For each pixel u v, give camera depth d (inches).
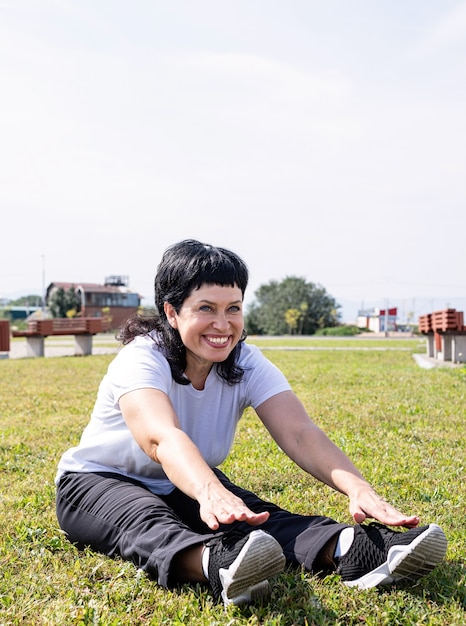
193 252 99.0
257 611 82.8
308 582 89.7
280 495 140.9
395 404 269.1
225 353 99.5
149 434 92.7
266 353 676.1
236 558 79.9
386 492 141.9
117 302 2674.7
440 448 188.9
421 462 170.7
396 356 634.2
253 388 108.6
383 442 196.1
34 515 127.9
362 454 180.4
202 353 99.1
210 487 83.3
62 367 487.2
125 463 105.5
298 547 92.7
